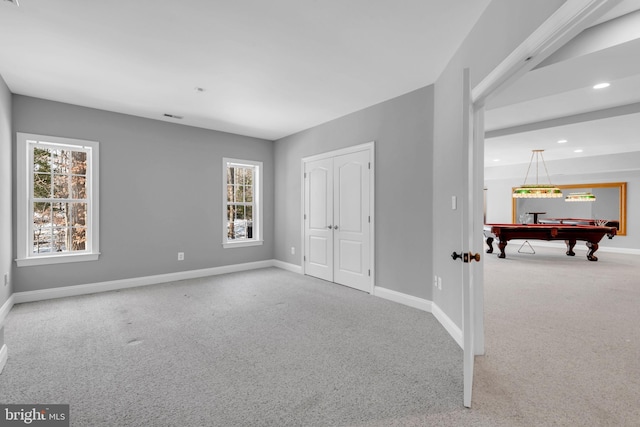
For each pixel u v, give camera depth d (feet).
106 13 7.11
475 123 7.64
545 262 22.12
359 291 13.60
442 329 9.43
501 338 8.92
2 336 7.25
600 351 8.07
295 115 14.47
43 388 6.31
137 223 14.39
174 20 7.41
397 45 8.55
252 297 12.73
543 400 5.94
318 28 7.79
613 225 28.14
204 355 7.77
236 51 8.85
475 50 7.49
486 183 35.29
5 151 10.62
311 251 16.49
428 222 10.98
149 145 14.74
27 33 7.88
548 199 32.27
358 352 7.95
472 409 5.66
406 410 5.64
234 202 18.26
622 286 15.12
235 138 17.71
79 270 12.97
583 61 7.18
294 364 7.33
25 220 11.78
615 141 19.07
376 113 12.92
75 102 12.60
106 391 6.23
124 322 9.95
